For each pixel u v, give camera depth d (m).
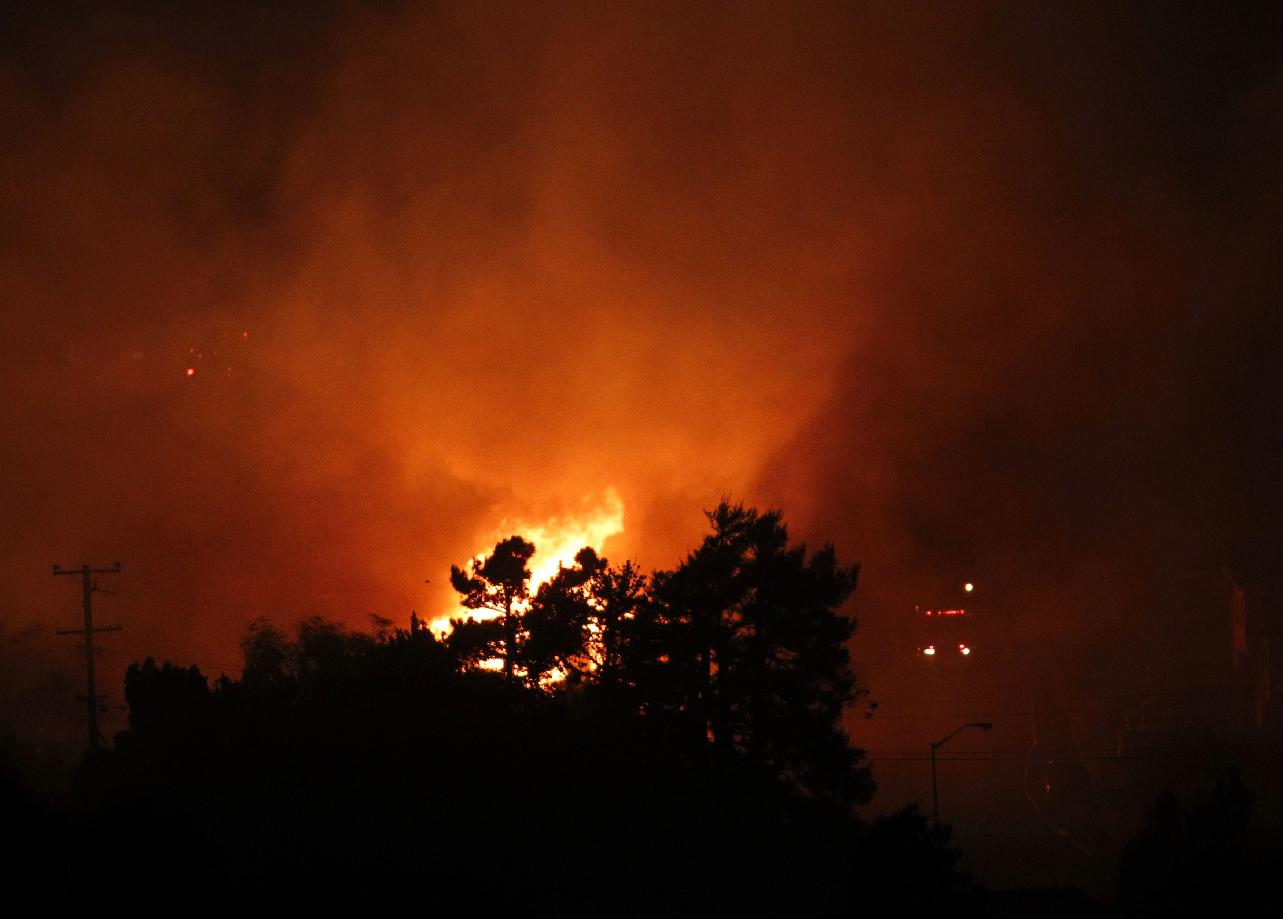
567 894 23.38
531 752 26.42
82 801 25.20
